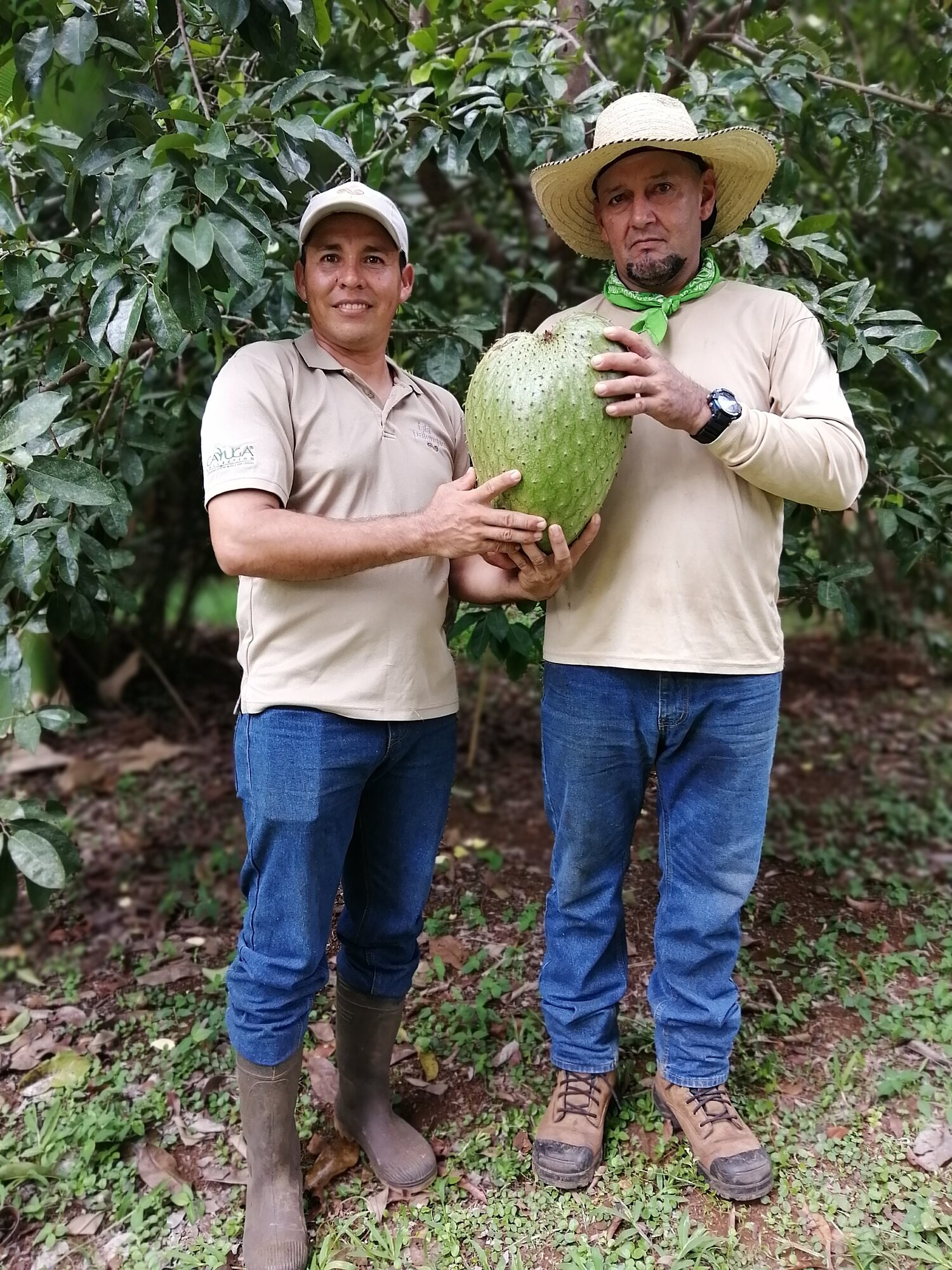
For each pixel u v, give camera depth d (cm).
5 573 268
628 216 208
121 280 205
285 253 273
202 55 264
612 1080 252
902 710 597
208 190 182
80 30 208
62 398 210
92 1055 291
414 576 209
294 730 199
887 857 398
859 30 493
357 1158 246
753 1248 219
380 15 330
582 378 184
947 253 409
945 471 337
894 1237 220
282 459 193
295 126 212
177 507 613
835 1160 241
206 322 217
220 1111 266
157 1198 238
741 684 214
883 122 336
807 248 265
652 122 199
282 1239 213
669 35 371
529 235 456
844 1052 279
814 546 437
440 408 229
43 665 548
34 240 277
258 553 185
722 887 227
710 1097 238
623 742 219
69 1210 239
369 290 205
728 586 208
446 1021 296
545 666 231
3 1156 253
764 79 290
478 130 274
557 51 323
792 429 195
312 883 205
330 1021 302
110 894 397
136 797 485
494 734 541
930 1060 273
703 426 189
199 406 356
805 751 526
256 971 209
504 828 431
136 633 636
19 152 270
